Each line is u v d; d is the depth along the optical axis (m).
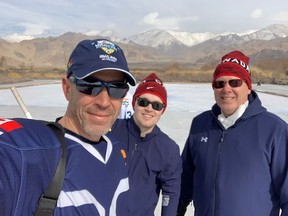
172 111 6.91
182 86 18.58
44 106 7.31
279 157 0.99
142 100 1.16
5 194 0.49
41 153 0.54
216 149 1.09
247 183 1.01
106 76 0.64
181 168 1.21
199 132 1.17
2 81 18.23
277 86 18.56
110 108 0.65
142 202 1.14
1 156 0.50
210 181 1.08
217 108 1.14
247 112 1.05
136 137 1.17
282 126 1.01
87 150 0.63
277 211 1.04
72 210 0.57
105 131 0.65
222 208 1.03
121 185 0.69
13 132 0.54
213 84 1.12
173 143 1.19
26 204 0.51
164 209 1.17
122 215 0.68
